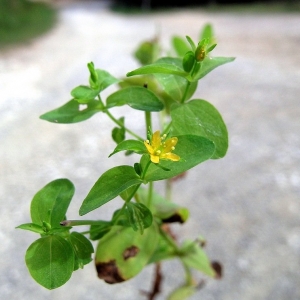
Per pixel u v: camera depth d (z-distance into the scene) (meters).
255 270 0.24
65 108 0.08
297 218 0.27
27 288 0.22
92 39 0.68
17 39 0.64
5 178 0.29
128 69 0.50
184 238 0.26
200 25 0.81
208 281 0.23
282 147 0.34
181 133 0.07
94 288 0.22
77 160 0.31
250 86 0.46
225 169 0.32
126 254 0.08
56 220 0.07
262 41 0.65
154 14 1.01
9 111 0.38
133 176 0.06
